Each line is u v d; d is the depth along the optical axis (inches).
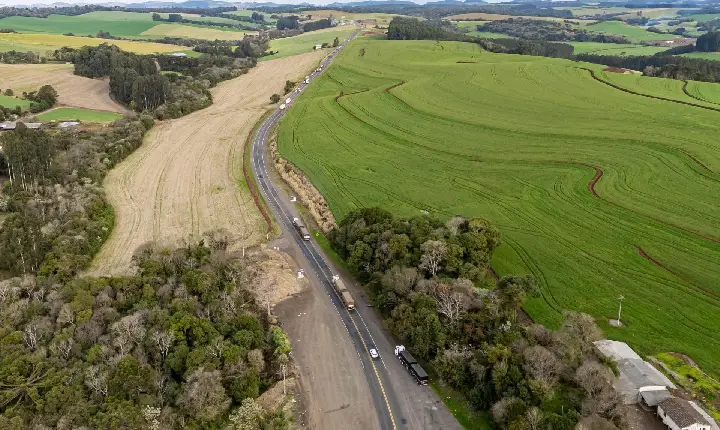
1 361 2647.6
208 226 4549.7
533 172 5118.1
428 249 3351.4
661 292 3216.0
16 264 3754.9
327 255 4042.8
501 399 2393.0
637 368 2534.5
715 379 2527.1
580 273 3462.1
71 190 5027.1
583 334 2704.2
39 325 2896.2
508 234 4008.4
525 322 3011.8
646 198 4389.8
